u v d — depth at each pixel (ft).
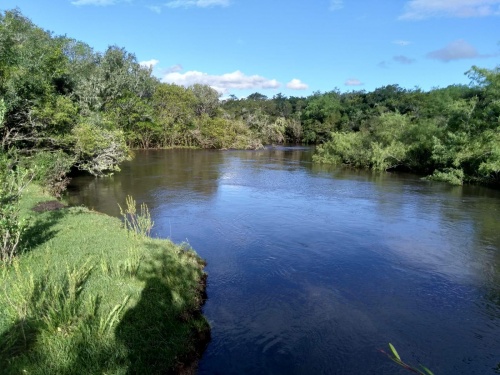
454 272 38.04
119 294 24.35
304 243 46.26
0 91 65.72
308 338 26.02
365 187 87.97
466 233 51.19
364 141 142.41
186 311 26.86
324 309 30.09
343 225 54.49
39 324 19.38
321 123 277.85
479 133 98.07
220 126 214.90
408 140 128.16
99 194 74.28
